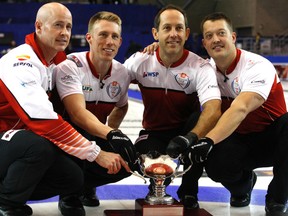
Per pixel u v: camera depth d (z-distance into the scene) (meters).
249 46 19.34
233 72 2.87
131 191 3.40
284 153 2.72
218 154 2.78
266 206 2.82
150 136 3.07
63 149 2.37
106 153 2.45
